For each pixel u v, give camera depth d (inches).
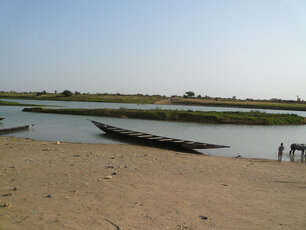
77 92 5841.5
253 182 439.5
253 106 4109.3
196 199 328.5
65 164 477.7
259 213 293.9
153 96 6087.6
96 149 711.1
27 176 384.8
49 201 288.5
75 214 256.7
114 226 234.8
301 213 300.0
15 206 267.0
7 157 519.5
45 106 2925.7
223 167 549.6
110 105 3486.7
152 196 328.8
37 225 225.8
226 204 317.7
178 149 823.7
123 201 304.0
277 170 557.6
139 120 1779.0
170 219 261.0
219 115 1863.9
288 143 1059.9
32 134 1027.9
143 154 660.1
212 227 248.8
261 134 1323.8
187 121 1812.3
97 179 387.2
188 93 6978.4
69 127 1283.2
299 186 428.1
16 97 4982.8
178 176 444.5
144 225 242.4
